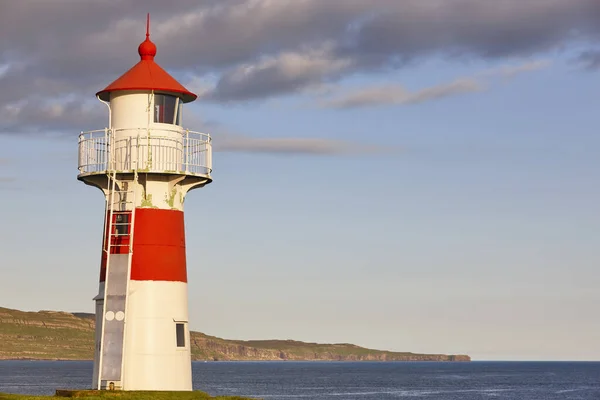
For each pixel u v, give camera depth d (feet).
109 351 142.00
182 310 147.64
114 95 148.25
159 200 147.02
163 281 145.28
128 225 145.07
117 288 142.92
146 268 144.77
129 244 144.15
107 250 144.66
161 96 148.36
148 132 145.48
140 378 143.02
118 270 143.54
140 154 145.38
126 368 142.82
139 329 143.64
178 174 145.89
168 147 146.61
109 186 148.15
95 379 148.05
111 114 148.87
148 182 146.00
